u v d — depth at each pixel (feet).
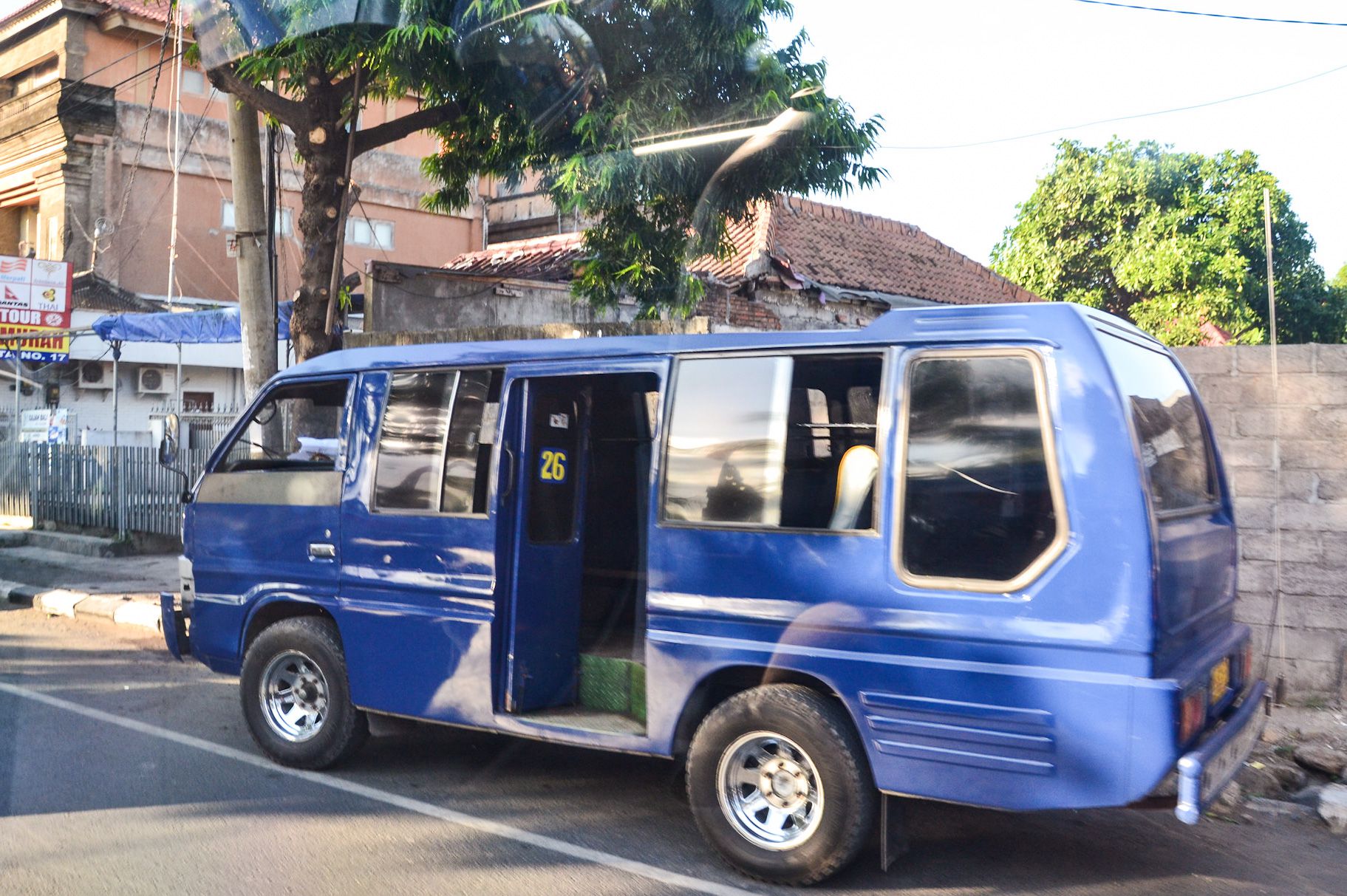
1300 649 20.68
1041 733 11.67
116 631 31.40
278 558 17.87
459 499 16.03
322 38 27.58
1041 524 11.93
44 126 75.10
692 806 13.85
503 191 90.12
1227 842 15.08
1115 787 11.32
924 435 12.69
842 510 13.09
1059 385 12.01
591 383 16.56
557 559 16.25
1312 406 20.58
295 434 22.15
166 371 77.36
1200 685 11.94
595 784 17.46
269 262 33.09
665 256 31.27
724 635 13.66
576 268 33.99
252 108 31.45
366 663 16.78
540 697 15.92
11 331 60.23
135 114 76.74
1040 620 11.75
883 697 12.51
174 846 14.48
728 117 28.14
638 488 17.06
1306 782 17.38
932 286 58.75
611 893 13.12
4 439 62.44
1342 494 20.43
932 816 16.01
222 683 24.62
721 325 46.88
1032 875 13.82
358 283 38.45
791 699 13.12
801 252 54.80
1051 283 49.88
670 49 27.55
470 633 15.67
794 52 28.91
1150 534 11.41
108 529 46.29
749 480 13.71
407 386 16.88
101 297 72.49
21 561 42.86
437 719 16.03
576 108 28.76
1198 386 21.25
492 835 15.10
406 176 86.89
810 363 13.62
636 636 16.24
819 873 13.01
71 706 22.31
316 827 15.29
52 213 75.82
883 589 12.61
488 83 28.89
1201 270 46.06
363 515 16.88
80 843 14.55
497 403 15.79
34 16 76.89
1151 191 47.91
